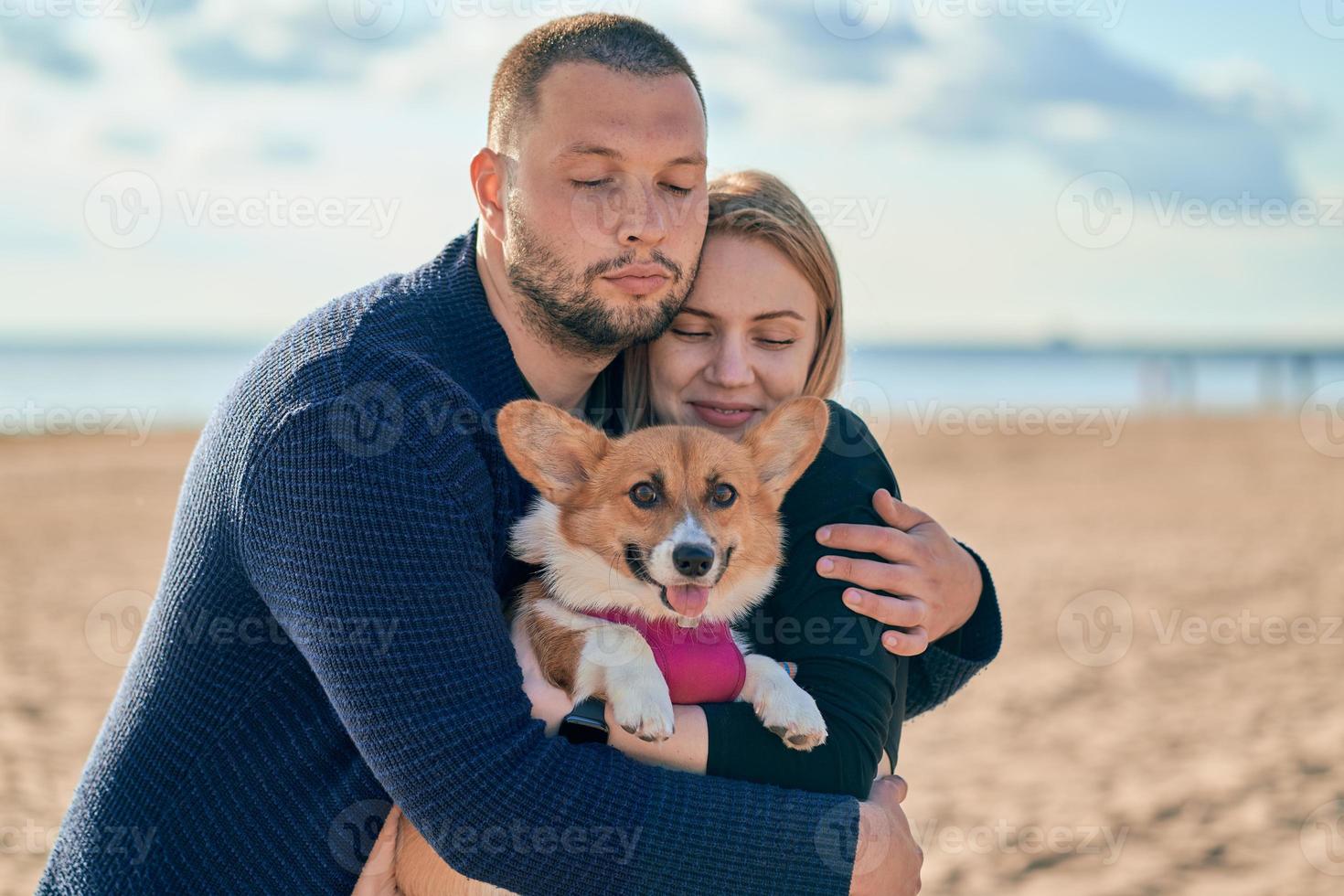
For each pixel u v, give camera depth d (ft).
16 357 194.80
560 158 11.07
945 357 293.23
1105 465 84.74
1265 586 45.52
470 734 9.31
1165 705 31.83
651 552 12.54
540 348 12.15
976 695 33.04
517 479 12.66
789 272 13.62
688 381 14.05
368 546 9.25
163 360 175.42
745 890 9.78
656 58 11.51
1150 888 21.02
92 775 10.31
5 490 65.21
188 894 9.77
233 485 9.71
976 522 60.54
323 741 9.98
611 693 10.94
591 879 9.48
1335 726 29.78
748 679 11.53
